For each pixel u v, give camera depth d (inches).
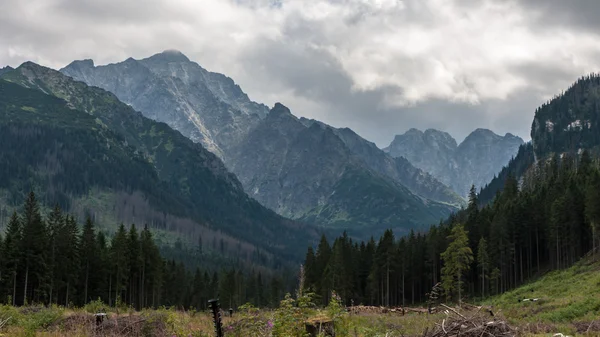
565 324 1031.6
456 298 3307.1
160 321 863.1
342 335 605.9
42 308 1087.6
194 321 956.0
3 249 2859.3
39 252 2970.0
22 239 2957.7
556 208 3479.3
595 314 1248.8
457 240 3024.1
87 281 3312.0
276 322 556.1
